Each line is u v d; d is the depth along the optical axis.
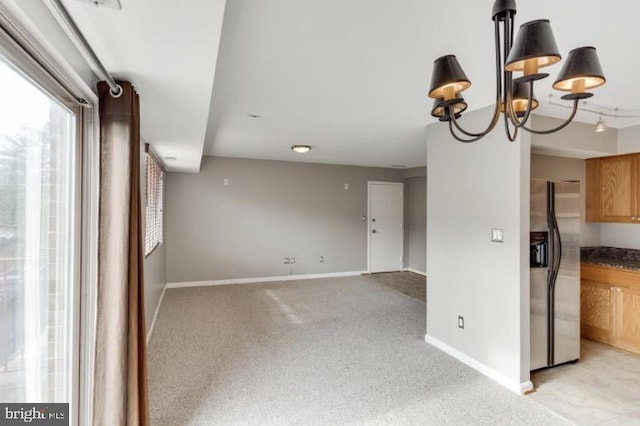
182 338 3.49
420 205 7.10
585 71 1.12
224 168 5.97
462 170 3.01
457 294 3.06
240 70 2.13
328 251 6.72
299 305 4.73
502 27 1.57
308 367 2.88
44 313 1.34
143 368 1.74
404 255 7.45
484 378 2.70
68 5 1.05
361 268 7.01
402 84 2.36
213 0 1.04
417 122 3.37
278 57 1.94
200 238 5.85
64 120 1.48
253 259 6.18
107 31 1.22
